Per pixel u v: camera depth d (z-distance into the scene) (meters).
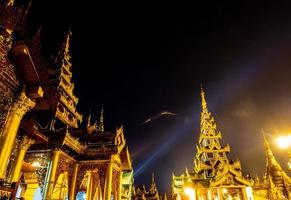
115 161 26.12
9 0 11.14
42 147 21.66
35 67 12.47
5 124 11.70
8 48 11.58
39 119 23.56
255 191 45.81
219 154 57.75
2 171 11.04
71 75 35.28
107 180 23.50
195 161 61.25
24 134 15.65
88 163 24.53
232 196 43.56
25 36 11.70
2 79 11.68
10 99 12.16
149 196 54.47
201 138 64.06
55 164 21.02
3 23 10.66
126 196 38.25
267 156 51.44
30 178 26.03
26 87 12.88
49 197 19.69
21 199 10.10
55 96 14.92
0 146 11.20
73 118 32.50
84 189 28.17
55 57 34.31
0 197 8.79
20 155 15.27
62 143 21.53
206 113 66.69
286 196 42.41
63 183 26.28
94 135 25.91
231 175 44.78
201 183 46.16
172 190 53.59
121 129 26.61
